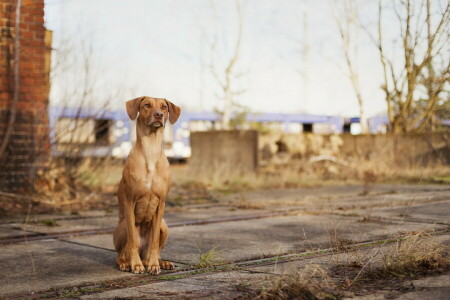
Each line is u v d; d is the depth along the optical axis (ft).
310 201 32.40
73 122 34.76
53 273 14.20
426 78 43.39
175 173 54.60
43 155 30.94
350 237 18.62
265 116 106.83
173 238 19.69
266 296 10.92
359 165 52.49
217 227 22.36
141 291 12.05
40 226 22.98
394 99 53.57
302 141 58.03
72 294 11.97
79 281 13.24
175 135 99.96
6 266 15.12
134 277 13.70
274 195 36.94
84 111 34.63
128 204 14.40
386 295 10.91
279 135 58.23
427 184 44.29
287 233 20.22
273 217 25.26
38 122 30.81
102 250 17.65
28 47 30.45
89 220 24.86
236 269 14.16
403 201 30.50
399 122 54.19
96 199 32.58
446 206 27.71
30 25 30.58
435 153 54.13
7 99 29.89
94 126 35.83
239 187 43.65
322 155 56.24
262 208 29.07
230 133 55.11
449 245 15.99
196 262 15.39
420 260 13.56
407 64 43.37
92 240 19.65
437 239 17.38
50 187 30.96
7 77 29.86
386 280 12.27
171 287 12.35
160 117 14.03
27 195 29.73
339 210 27.17
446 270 13.09
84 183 36.24
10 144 29.81
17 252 17.29
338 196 35.32
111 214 27.02
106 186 37.42
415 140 53.88
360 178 49.08
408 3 39.52
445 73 36.58
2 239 19.81
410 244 14.15
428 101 50.21
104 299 11.42
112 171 41.16
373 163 52.21
